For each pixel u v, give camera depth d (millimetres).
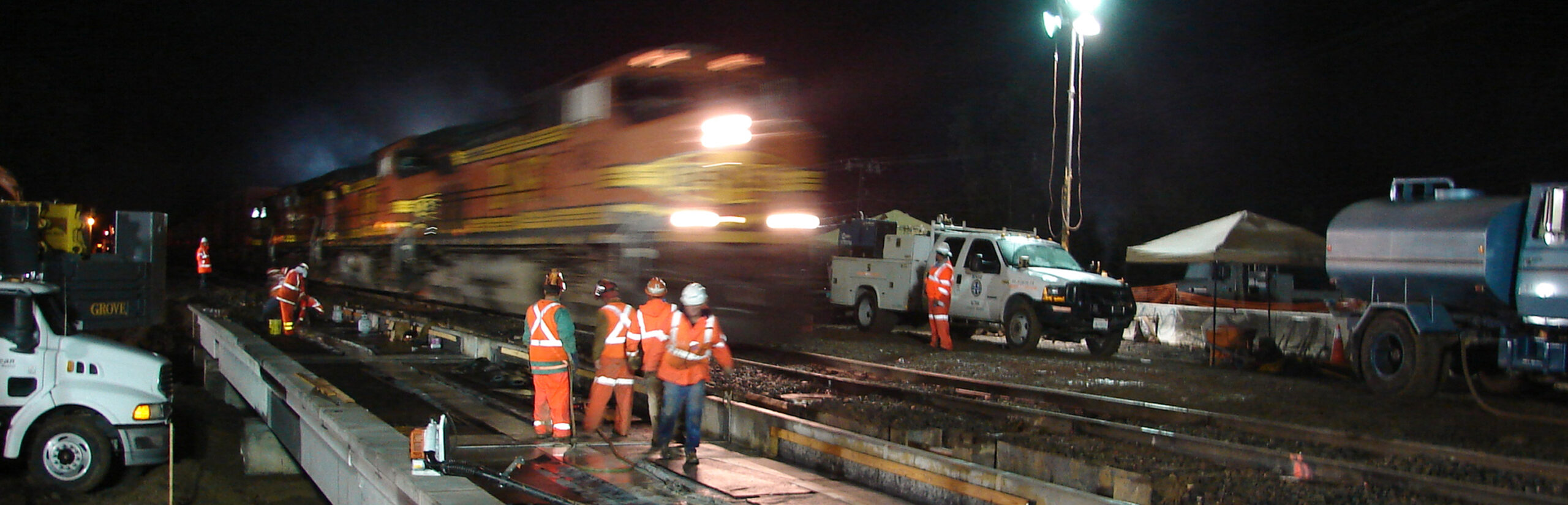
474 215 16938
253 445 11609
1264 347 15484
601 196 13258
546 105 14867
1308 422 10242
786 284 13781
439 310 19922
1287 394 12508
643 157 13219
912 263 19250
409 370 13711
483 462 8227
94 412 10359
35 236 17797
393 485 6676
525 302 14914
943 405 11141
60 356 10211
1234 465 8195
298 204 30312
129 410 10305
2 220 17469
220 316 17688
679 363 8477
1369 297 13250
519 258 15172
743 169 13602
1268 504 6965
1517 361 11648
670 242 13055
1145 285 31953
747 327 13445
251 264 36250
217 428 13820
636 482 7762
